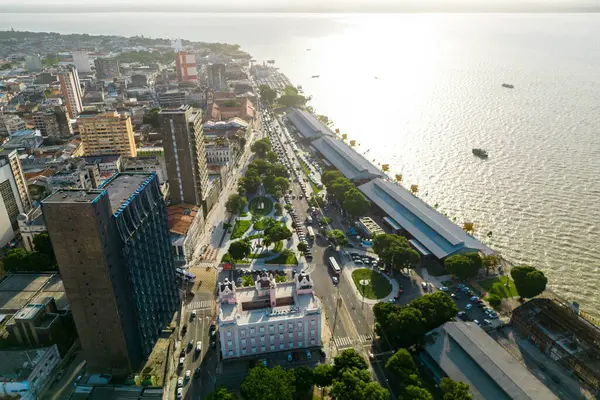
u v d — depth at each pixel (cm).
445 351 19088
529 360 19650
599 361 18825
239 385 18900
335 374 18138
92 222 15762
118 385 17938
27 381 17788
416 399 16450
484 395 16900
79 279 16762
